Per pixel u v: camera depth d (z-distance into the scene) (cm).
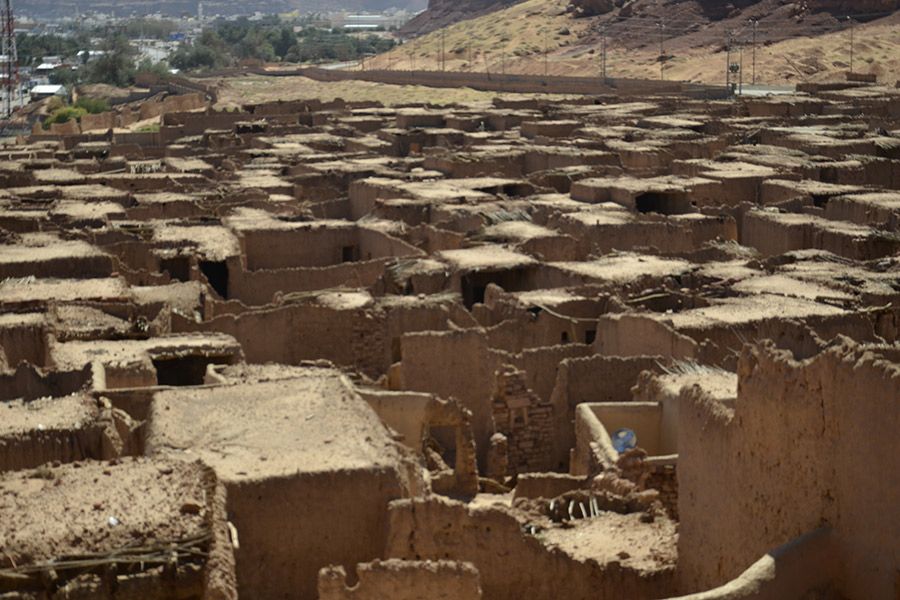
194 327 3391
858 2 16138
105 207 5422
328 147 8544
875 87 11450
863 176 6394
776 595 1398
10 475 1683
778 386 1515
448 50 19475
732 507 1622
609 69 16012
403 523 1730
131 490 1625
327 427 1977
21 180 6450
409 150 8806
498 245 4469
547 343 3491
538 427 2847
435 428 2667
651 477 2122
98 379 2438
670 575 1752
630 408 2378
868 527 1389
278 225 4947
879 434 1366
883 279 3675
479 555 1738
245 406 2089
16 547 1464
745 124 8744
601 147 7569
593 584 1744
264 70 18675
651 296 3591
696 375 2508
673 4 18162
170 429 1966
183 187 6325
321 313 3466
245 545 1734
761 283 3609
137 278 3988
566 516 2005
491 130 9825
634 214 5109
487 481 2569
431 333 2975
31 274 3778
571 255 4516
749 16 16938
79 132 11600
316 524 1766
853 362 1402
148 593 1474
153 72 19850
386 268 4178
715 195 5809
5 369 2627
